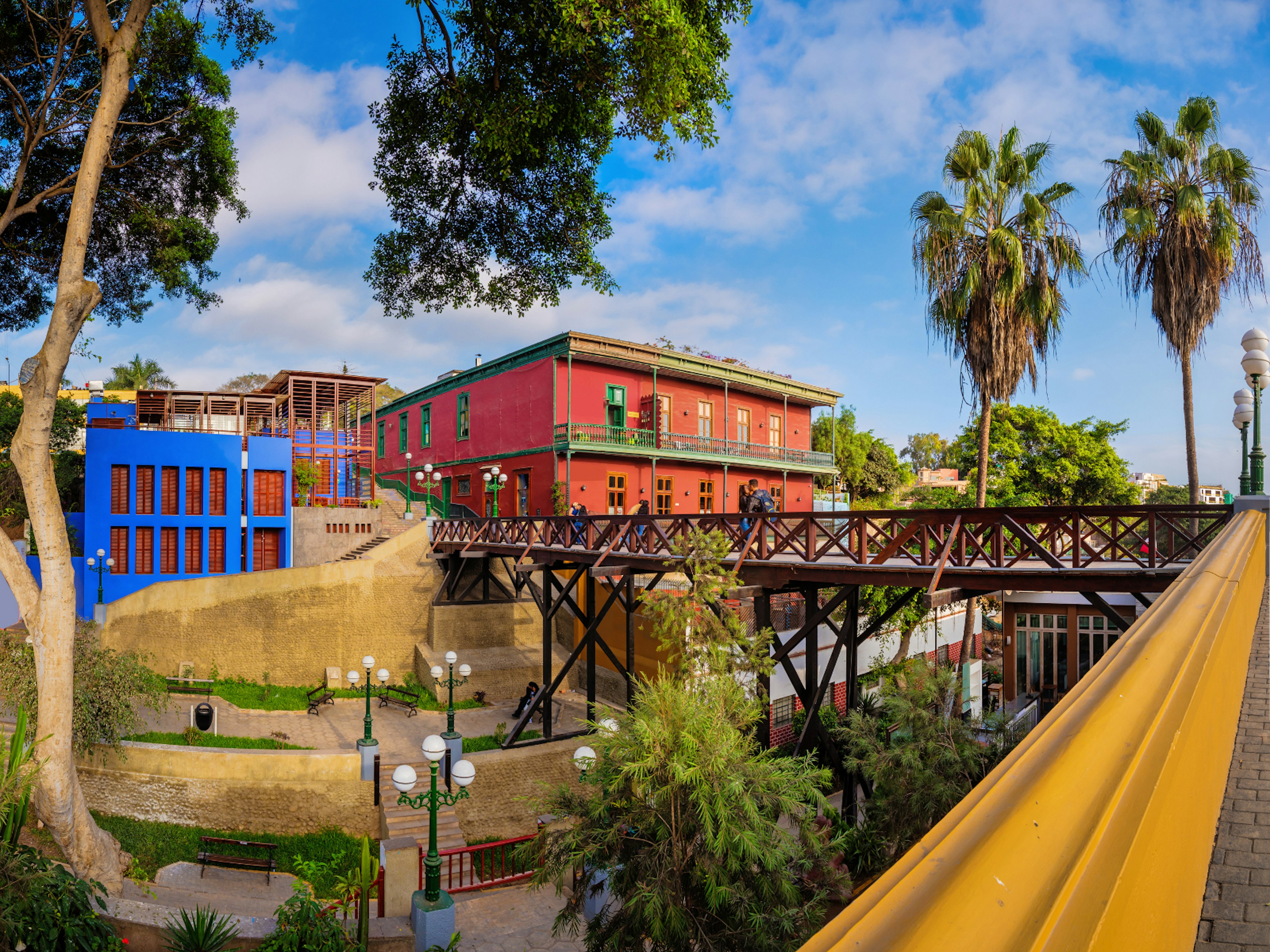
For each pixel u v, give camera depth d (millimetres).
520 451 26578
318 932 9383
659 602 10688
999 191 17453
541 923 11422
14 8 12523
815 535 11875
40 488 11562
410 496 28484
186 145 14656
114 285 16203
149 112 14008
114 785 14914
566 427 24688
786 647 11773
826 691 12055
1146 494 32375
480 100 9984
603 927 7559
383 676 15953
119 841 13930
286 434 29922
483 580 22375
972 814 902
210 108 14555
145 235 15219
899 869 780
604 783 7414
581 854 7055
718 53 9953
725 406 29391
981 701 20641
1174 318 16312
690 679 8438
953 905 625
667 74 8742
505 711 19578
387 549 21734
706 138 10016
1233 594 3061
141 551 23031
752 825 6875
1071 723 1263
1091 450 29016
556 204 12094
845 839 8727
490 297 13133
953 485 64438
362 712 19359
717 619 10602
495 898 12414
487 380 29047
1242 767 2947
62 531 11820
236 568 23875
